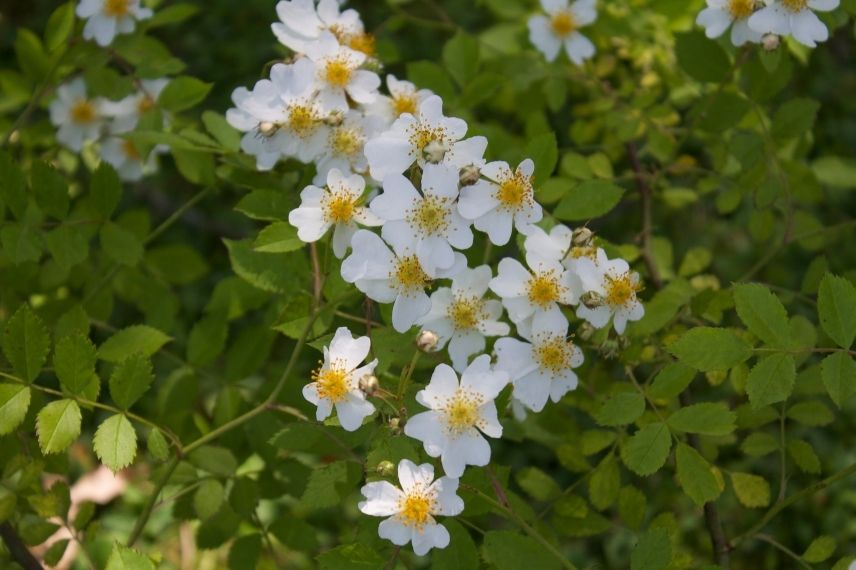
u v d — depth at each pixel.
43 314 0.73
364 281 0.59
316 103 0.63
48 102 0.77
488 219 0.59
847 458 0.91
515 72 0.77
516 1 0.81
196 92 0.69
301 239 0.61
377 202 0.58
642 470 0.60
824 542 0.63
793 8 0.63
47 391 0.61
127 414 0.61
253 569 0.68
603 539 0.89
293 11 0.65
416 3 1.06
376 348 0.61
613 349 0.63
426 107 0.60
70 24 0.70
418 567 0.83
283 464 0.68
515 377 0.60
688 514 0.89
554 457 0.92
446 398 0.58
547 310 0.60
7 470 0.65
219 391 0.70
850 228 0.74
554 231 0.61
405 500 0.58
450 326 0.61
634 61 0.79
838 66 1.09
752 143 0.71
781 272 0.94
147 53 0.71
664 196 0.76
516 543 0.60
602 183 0.63
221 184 0.72
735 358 0.59
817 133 1.04
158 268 0.75
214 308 0.69
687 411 0.61
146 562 0.59
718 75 0.70
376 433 0.60
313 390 0.59
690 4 0.75
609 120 0.75
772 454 0.91
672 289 0.69
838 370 0.59
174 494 0.66
